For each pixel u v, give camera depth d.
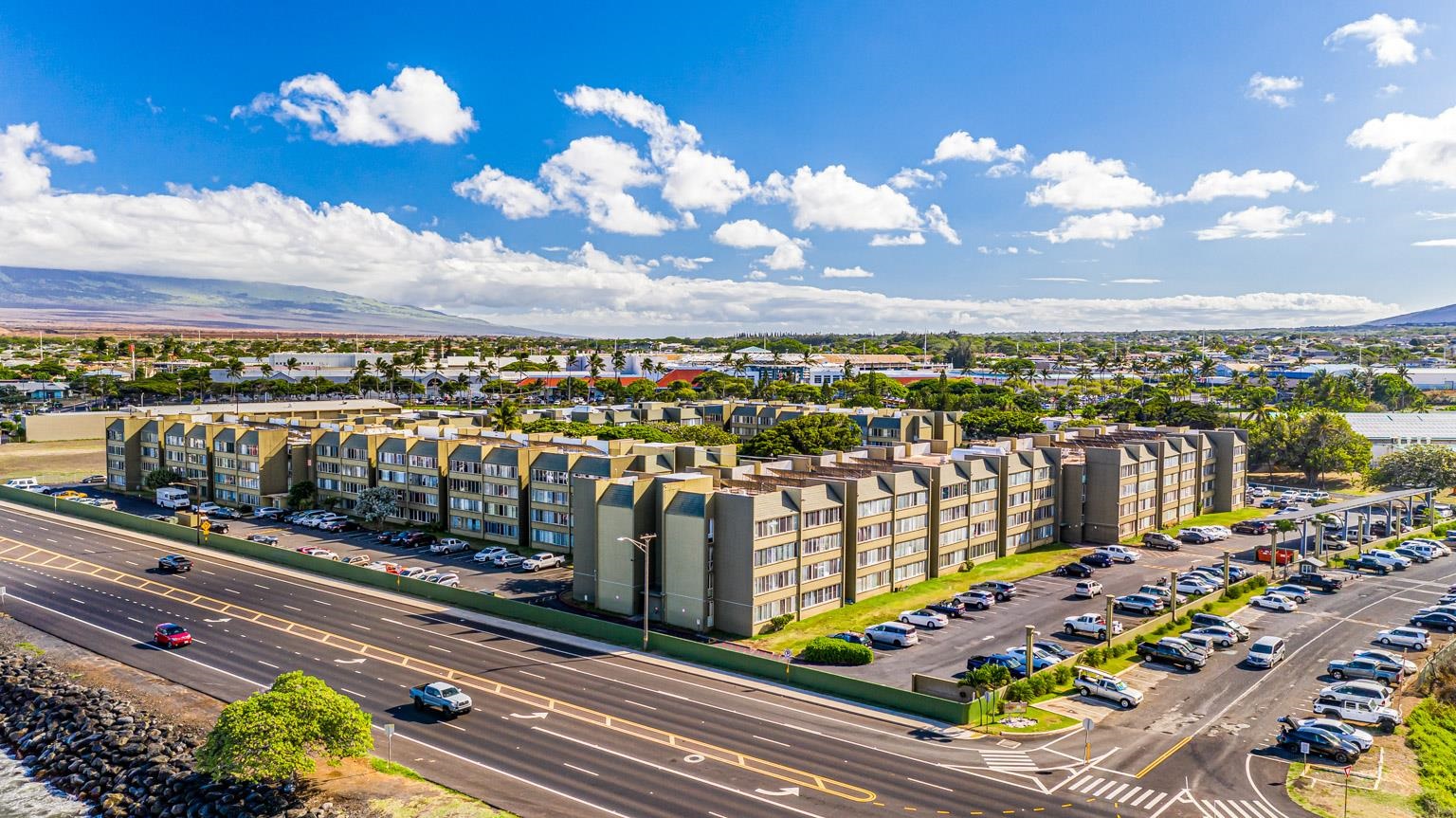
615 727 74.75
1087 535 146.25
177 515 154.25
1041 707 79.06
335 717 64.56
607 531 108.81
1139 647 92.06
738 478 115.75
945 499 123.19
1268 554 129.38
